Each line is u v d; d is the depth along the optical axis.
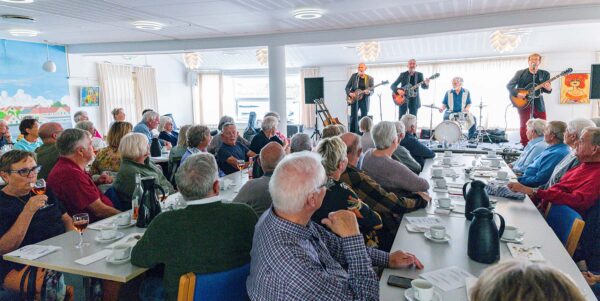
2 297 2.01
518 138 9.20
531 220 2.11
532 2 4.88
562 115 9.45
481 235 1.59
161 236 1.55
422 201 2.38
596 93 6.30
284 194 1.27
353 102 7.54
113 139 3.61
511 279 0.62
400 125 3.63
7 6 4.71
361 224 2.02
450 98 7.76
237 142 4.91
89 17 5.39
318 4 4.80
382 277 1.50
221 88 12.17
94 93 8.90
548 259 1.61
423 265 1.58
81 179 2.54
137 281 2.25
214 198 1.59
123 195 2.84
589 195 2.32
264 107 12.31
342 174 2.31
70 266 1.70
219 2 4.63
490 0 4.76
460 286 1.36
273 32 6.79
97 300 2.07
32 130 5.03
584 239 2.33
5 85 7.10
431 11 5.30
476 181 2.18
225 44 7.23
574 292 0.60
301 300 1.19
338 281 1.28
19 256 1.80
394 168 2.52
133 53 7.82
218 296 1.45
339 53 10.18
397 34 6.11
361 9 5.11
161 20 5.66
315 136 8.70
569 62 9.27
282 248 1.23
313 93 8.09
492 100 9.94
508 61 9.71
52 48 7.92
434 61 10.33
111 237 2.02
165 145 5.74
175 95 11.73
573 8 5.12
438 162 4.09
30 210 2.02
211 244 1.53
